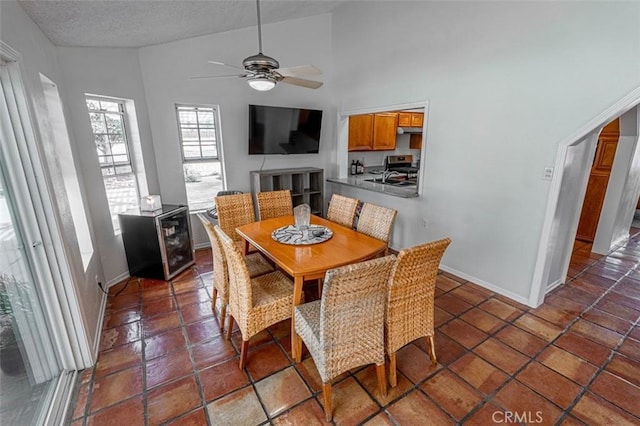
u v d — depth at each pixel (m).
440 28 3.13
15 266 1.69
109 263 3.21
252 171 4.49
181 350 2.27
